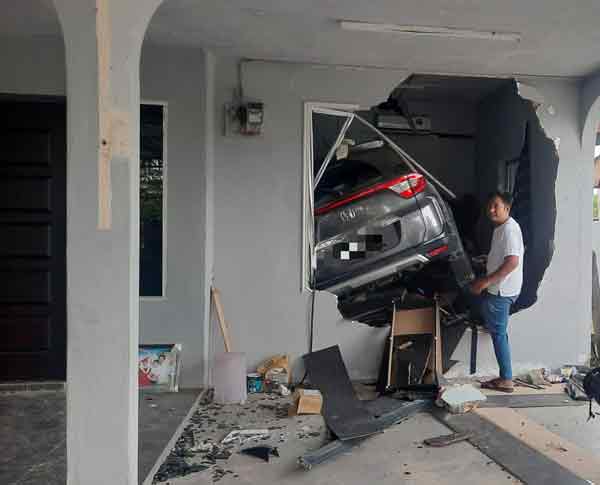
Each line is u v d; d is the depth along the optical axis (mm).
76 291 2186
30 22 3617
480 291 4027
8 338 4031
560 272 4652
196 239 4086
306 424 3387
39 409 3557
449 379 4406
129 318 2207
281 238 4305
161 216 4074
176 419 3410
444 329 4441
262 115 4164
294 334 4312
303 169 4309
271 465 2771
